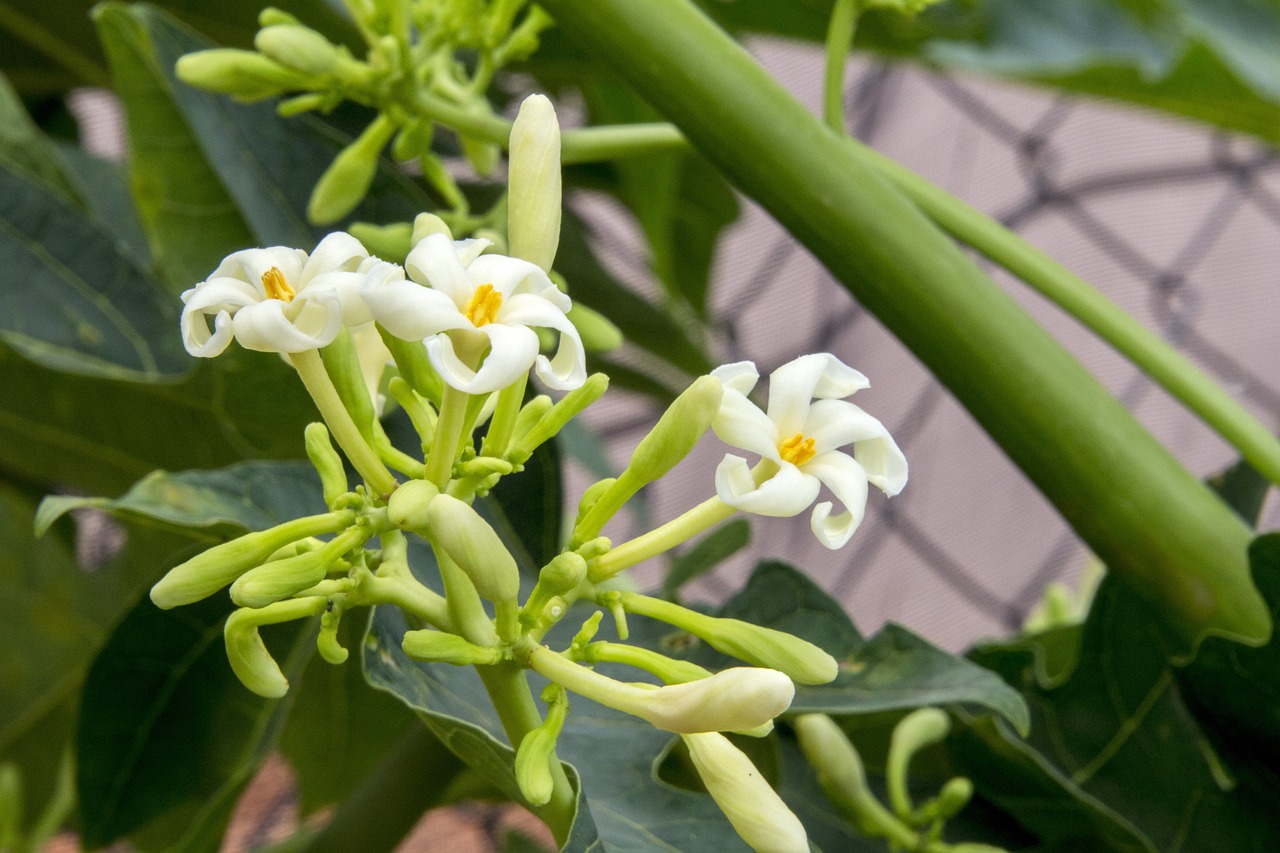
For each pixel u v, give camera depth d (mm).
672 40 560
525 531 601
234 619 476
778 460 471
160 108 625
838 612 560
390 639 515
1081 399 564
